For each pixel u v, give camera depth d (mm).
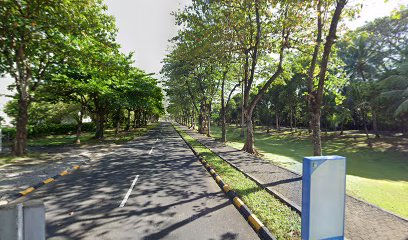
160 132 37656
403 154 20234
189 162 11422
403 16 26422
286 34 12289
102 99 20500
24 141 12961
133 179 7980
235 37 12734
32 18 8297
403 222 4461
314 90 9141
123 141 21781
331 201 3330
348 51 32344
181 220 4766
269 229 4195
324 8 8070
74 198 6004
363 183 8375
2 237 2092
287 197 5906
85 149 15766
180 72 26641
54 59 13539
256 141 31156
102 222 4605
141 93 24078
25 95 12930
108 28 13031
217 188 7094
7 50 10742
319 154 8492
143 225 4504
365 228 4203
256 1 10805
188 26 14516
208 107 32125
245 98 15445
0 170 9023
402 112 23500
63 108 27750
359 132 39750
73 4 8094
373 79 31672
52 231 4211
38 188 6891
